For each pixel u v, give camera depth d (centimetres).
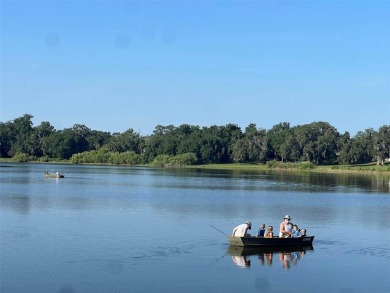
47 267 3438
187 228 4988
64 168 19350
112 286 3069
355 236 4728
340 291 3056
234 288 3075
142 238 4422
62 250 3919
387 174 18025
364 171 19000
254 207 6956
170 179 13188
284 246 4162
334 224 5509
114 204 7000
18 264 3506
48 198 7675
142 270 3400
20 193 8462
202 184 11450
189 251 3950
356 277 3331
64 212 6019
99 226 5016
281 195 8956
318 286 3141
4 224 5053
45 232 4641
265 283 3180
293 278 3291
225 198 8194
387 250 4103
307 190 10169
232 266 3541
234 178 14050
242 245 4091
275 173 17700
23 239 4309
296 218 5950
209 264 3584
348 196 8988
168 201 7556
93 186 10338
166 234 4634
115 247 4050
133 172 16950
